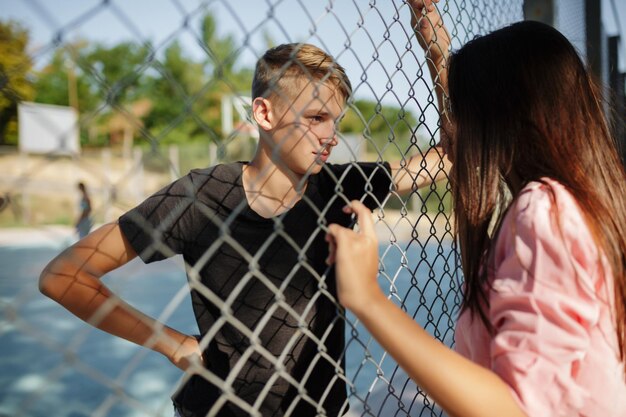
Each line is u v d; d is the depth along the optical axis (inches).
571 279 34.1
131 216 49.3
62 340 200.8
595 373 34.5
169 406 141.6
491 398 31.7
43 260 398.0
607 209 38.7
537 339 33.1
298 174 53.8
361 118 44.7
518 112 41.3
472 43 44.9
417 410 87.1
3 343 195.0
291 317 53.3
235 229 52.6
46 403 142.6
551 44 42.6
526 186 38.8
